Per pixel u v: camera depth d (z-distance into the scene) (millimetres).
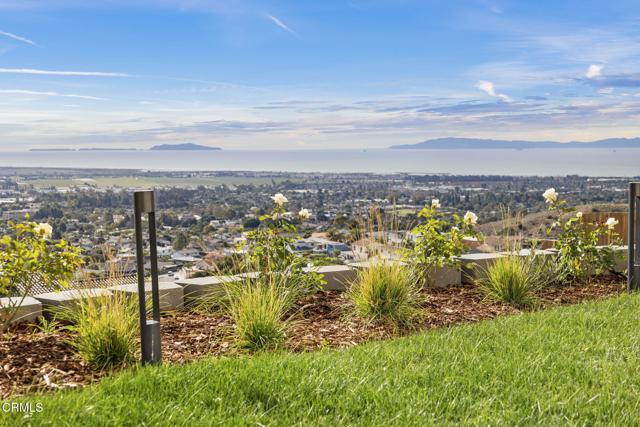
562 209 7633
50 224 5219
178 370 3781
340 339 5145
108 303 4805
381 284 5855
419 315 5902
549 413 3400
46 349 4457
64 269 4922
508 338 4863
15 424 2975
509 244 7477
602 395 3605
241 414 3260
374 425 3195
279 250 6195
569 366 4164
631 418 3328
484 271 7160
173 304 5758
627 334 4941
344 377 3807
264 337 4840
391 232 6887
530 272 7156
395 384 3762
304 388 3590
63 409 3158
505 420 3297
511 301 6559
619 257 7832
